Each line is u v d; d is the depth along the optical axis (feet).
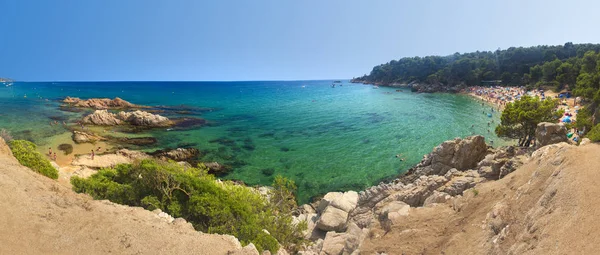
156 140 178.50
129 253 35.35
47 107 285.02
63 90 578.66
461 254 41.52
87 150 149.79
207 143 176.65
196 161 144.56
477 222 45.70
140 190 61.52
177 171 70.23
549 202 34.04
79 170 115.75
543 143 74.84
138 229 40.78
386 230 55.88
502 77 483.10
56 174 71.20
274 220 72.90
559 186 34.30
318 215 94.73
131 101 412.57
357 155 154.10
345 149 165.17
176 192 60.49
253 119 266.36
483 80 508.53
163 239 39.68
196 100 438.40
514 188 46.98
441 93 495.00
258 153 159.02
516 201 41.24
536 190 39.34
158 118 223.30
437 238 47.98
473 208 49.62
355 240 59.16
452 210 53.42
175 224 45.57
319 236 80.18
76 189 61.46
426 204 65.00
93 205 44.55
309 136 198.18
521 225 36.22
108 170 74.13
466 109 304.30
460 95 450.71
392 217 56.54
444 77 556.51
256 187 116.98
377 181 122.52
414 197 72.23
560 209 31.78
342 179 125.08
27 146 69.82
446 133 197.06
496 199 47.70
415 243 48.80
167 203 58.85
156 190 60.80
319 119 265.13
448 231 48.49
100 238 36.70
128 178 70.03
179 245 39.06
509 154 77.51
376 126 226.99
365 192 86.99
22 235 32.89
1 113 240.73
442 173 98.12
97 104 308.40
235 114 296.30
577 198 31.22
